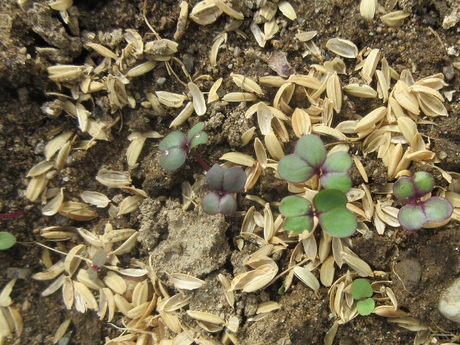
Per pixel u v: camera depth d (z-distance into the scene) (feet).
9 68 0.30
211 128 0.32
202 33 0.32
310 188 0.30
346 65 0.31
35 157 0.32
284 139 0.31
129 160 0.32
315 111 0.31
